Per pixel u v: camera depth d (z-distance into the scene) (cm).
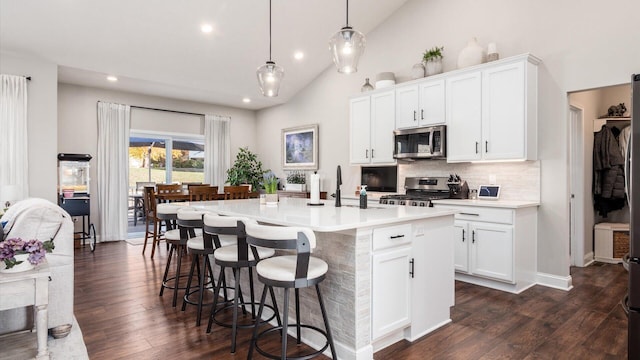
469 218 376
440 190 464
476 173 439
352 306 213
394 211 268
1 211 385
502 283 358
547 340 245
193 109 720
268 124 771
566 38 366
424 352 228
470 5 439
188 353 226
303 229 190
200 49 510
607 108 503
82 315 286
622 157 479
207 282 346
